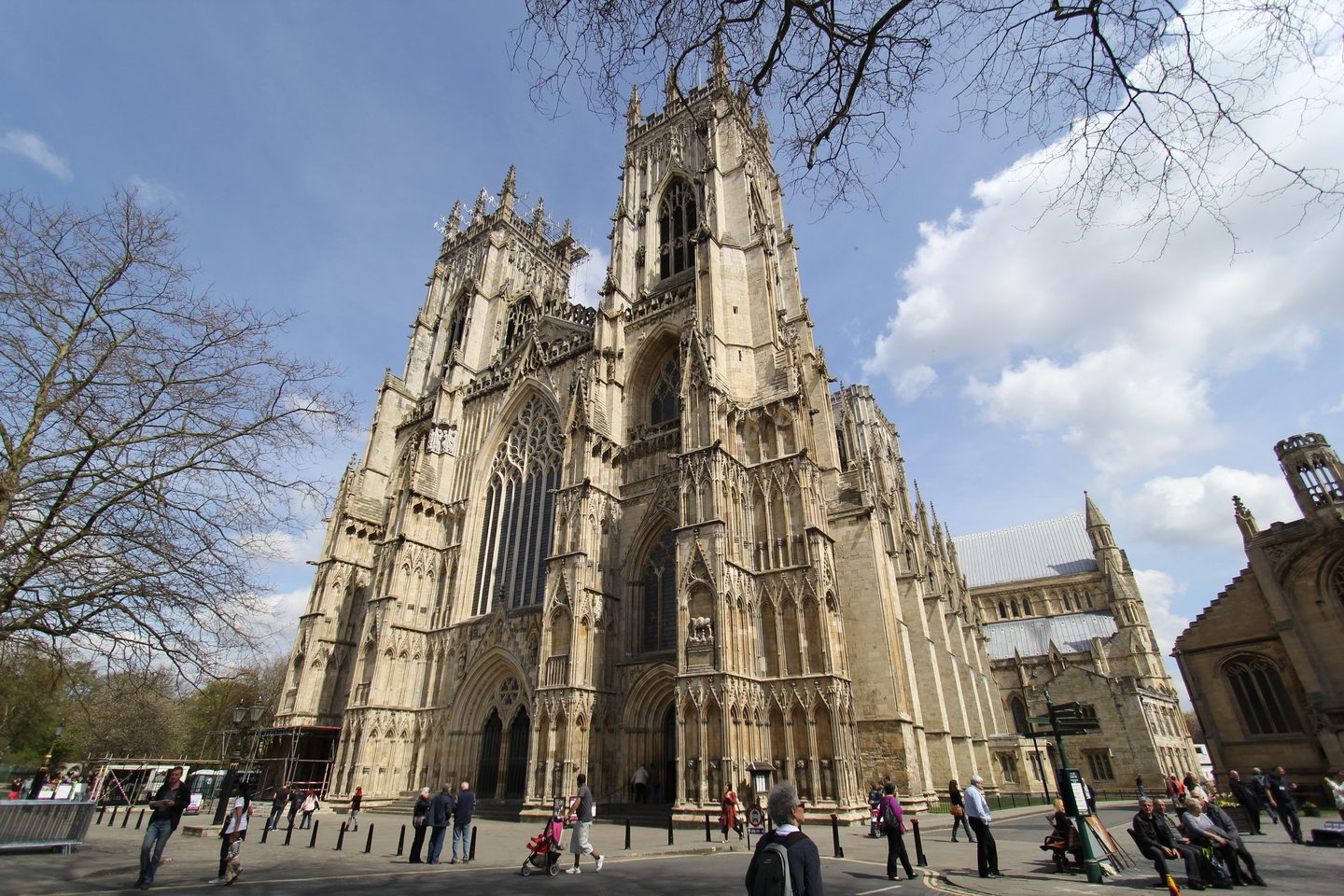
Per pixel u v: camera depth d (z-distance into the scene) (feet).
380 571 225.35
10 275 63.10
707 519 156.46
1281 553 171.12
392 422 294.66
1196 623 184.85
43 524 61.36
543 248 372.38
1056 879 71.46
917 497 334.85
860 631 159.74
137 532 64.64
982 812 74.13
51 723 185.57
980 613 436.35
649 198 268.82
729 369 189.37
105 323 68.80
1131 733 268.21
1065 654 378.12
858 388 357.00
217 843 114.42
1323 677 158.92
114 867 79.97
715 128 255.29
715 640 142.61
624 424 211.82
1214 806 71.41
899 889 65.82
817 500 161.38
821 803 130.72
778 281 232.94
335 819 166.50
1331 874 72.02
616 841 112.47
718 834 121.70
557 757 154.71
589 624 169.07
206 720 303.48
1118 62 30.35
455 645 209.26
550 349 251.80
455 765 188.55
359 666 207.92
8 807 89.45
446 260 365.40
